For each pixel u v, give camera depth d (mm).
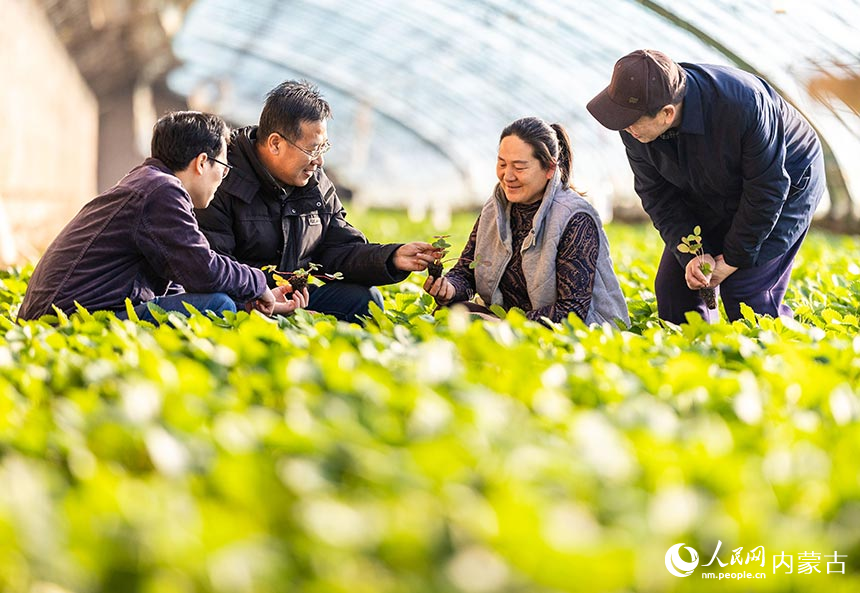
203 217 5816
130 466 2357
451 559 1770
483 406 2496
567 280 5570
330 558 1745
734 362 3807
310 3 26156
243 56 34688
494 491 2035
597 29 19406
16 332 3955
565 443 2400
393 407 2631
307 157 5695
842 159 18547
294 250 6027
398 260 5906
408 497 1949
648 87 5379
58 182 22781
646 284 8672
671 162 5922
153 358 3061
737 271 6336
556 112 26609
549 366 3299
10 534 1732
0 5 13656
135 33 28469
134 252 5238
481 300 6066
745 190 5773
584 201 5676
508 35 22578
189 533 1771
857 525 2012
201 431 2350
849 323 5430
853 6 13492
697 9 16047
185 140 5293
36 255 15594
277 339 3709
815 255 11906
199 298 5180
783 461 2242
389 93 34875
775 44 15656
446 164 41000
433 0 22375
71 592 1715
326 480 2072
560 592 1676
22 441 2318
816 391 3037
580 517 1863
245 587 1664
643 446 2281
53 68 21297
